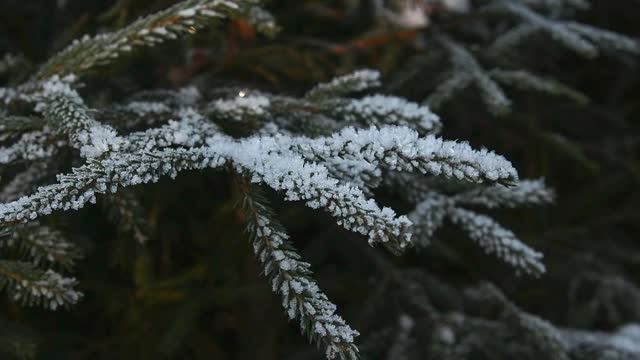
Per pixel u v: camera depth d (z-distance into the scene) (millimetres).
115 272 913
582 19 1360
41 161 579
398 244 459
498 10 948
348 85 628
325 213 879
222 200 964
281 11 1052
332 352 459
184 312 836
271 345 964
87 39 605
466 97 1050
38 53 943
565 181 1351
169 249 943
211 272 908
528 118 1122
